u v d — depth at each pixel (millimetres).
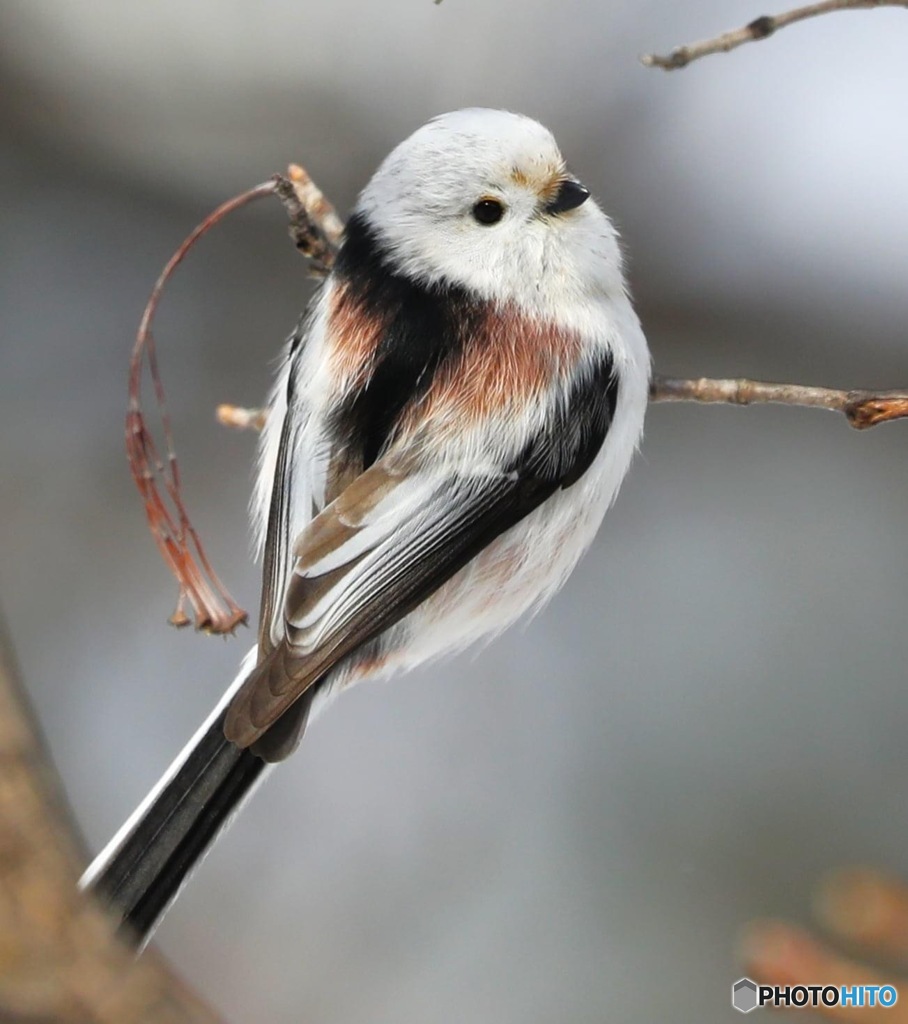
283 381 1943
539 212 1940
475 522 1933
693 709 2008
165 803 1919
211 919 1992
